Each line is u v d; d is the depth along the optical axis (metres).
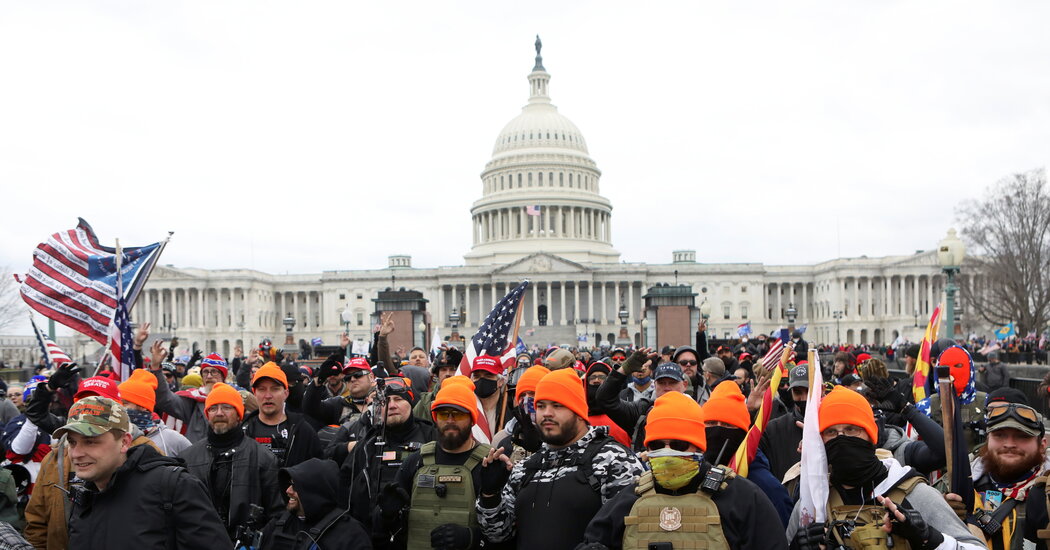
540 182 188.50
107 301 18.11
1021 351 72.50
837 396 8.00
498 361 14.24
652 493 7.52
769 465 11.53
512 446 11.16
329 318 177.50
